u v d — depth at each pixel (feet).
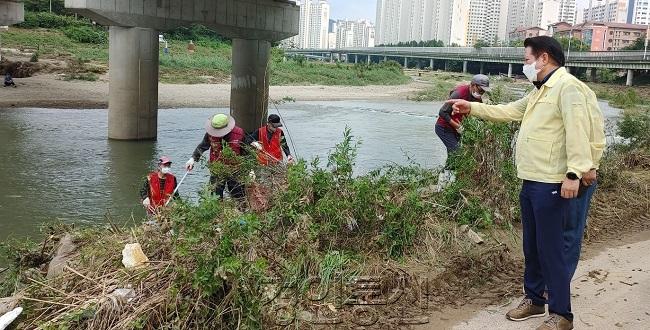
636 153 33.01
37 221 30.22
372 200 17.56
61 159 48.06
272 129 25.39
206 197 13.76
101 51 152.35
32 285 14.42
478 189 20.90
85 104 84.07
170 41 193.67
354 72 195.11
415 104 128.36
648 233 21.39
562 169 12.40
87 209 32.89
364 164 49.03
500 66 297.12
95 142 57.52
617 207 24.06
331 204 17.11
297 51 460.96
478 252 17.70
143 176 42.63
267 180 19.84
